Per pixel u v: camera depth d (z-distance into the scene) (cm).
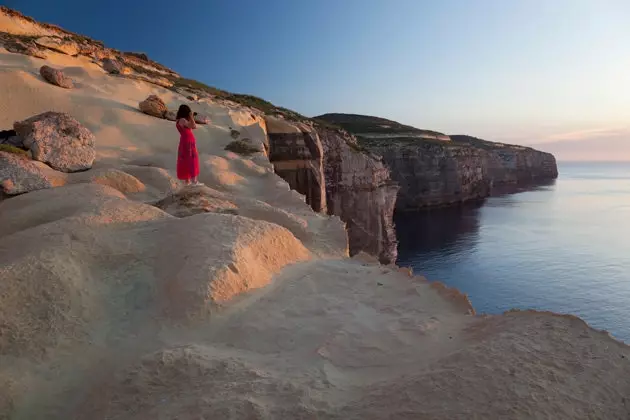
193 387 416
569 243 5762
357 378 440
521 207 9619
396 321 572
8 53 2602
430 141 10762
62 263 619
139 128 2162
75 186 1079
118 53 4462
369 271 802
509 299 3691
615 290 3831
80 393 443
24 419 407
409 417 339
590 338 447
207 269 625
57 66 2738
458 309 622
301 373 441
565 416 335
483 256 5197
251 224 836
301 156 2823
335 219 1242
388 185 5025
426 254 5444
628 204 10156
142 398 412
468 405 344
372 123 13762
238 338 528
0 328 490
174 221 836
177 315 565
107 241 723
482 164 11556
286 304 623
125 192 1284
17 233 767
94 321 556
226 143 2247
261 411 362
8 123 1797
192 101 3002
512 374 380
